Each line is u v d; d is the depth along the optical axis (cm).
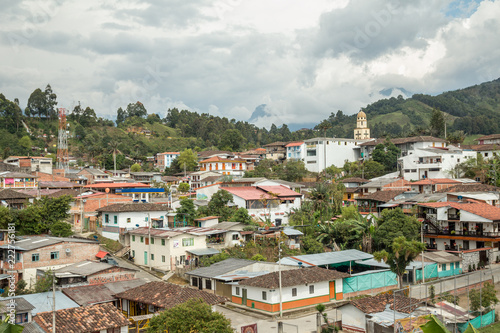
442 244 7206
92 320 3572
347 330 4197
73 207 8194
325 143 15325
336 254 6256
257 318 4656
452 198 8056
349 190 10731
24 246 5472
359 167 13975
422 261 5778
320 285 5122
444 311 4144
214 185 9488
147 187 10088
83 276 4709
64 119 13962
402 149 14450
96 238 7244
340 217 8538
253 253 6781
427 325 2009
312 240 7356
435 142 13900
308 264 5662
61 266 5506
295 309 4834
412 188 9938
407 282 5947
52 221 6756
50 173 12531
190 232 6625
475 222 6856
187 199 7875
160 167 18562
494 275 6112
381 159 14000
